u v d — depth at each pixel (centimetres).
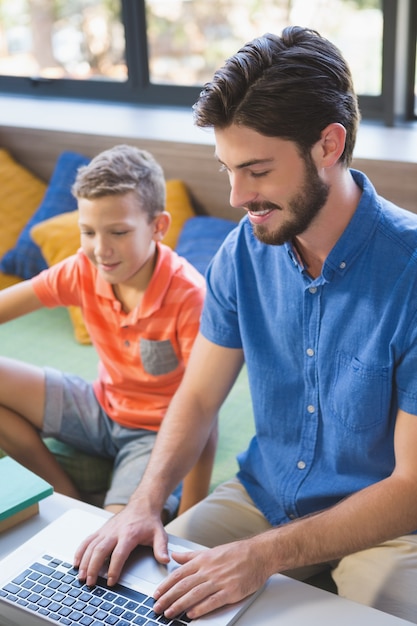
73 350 243
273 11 291
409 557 130
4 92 359
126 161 173
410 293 121
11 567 116
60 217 273
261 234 123
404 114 283
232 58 116
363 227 125
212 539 146
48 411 186
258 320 140
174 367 179
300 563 117
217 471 189
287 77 113
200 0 306
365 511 120
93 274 180
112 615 107
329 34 280
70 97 345
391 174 238
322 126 116
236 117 114
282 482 142
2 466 135
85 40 336
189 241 254
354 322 127
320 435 138
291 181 117
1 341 248
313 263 132
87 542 120
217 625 106
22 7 344
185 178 277
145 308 174
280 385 140
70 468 192
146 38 321
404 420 124
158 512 130
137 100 331
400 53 271
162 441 144
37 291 185
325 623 106
